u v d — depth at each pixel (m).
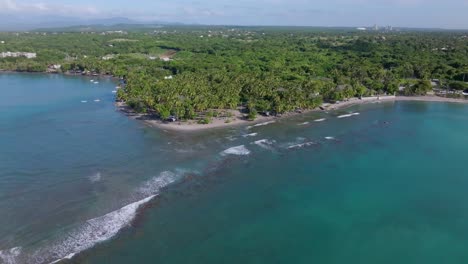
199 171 105.06
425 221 86.94
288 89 180.25
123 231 75.94
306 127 151.00
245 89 181.38
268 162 114.00
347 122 160.25
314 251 74.75
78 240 72.25
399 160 120.56
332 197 95.38
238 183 99.44
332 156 121.56
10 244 70.19
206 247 73.25
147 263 67.56
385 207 92.06
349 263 72.12
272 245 75.50
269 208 88.56
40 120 147.50
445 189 102.12
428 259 74.44
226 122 150.88
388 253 75.62
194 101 157.50
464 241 80.38
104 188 92.44
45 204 84.12
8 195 87.56
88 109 166.38
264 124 151.75
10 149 116.00
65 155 112.44
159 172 102.88
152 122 147.75
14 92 199.12
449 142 139.00
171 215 82.62
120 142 124.81
